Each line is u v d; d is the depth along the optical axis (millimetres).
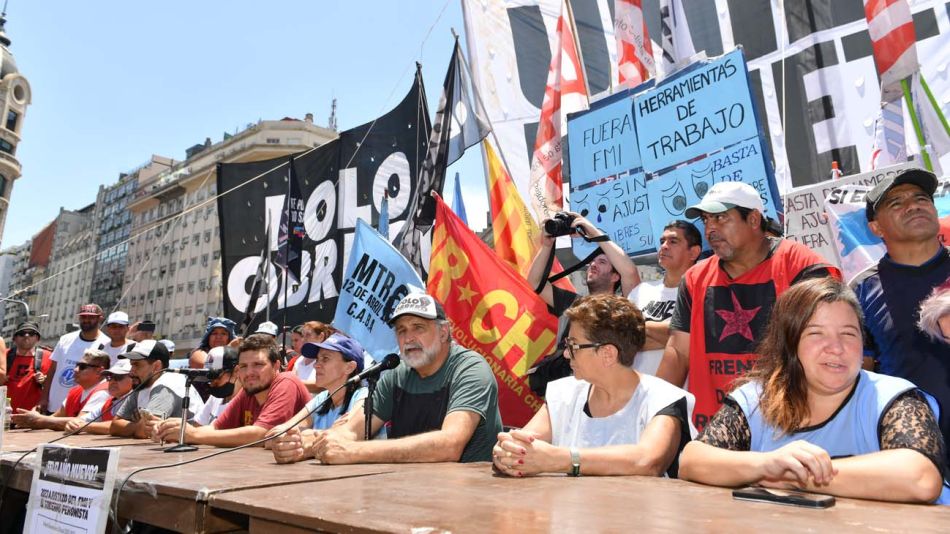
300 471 2234
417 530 1189
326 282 7648
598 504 1477
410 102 7457
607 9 7129
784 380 1914
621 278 4098
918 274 2641
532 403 4211
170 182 64312
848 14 5836
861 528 1177
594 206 4664
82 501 2078
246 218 8430
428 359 3059
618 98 4594
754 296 2902
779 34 6199
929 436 1632
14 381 7746
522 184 7117
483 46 7555
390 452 2547
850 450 1779
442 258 4715
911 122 3906
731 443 1969
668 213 4141
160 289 62375
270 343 4199
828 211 3533
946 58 5355
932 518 1286
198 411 5211
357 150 7715
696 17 6688
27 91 66125
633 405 2457
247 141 57344
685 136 4074
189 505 1771
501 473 2082
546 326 4312
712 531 1156
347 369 3963
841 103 5840
